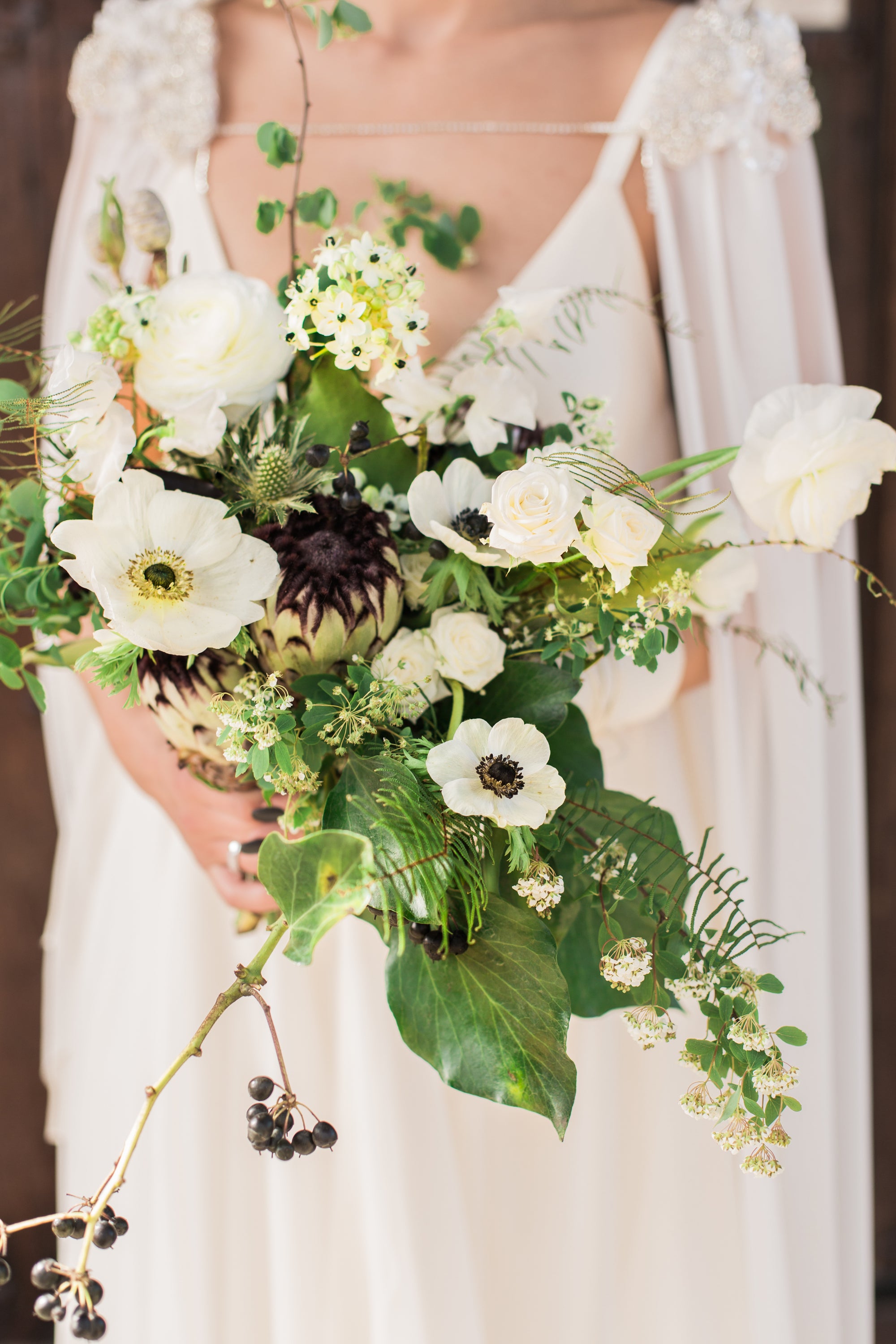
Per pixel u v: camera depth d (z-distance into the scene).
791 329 0.97
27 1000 1.39
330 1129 0.55
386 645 0.62
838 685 1.04
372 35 0.97
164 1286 0.96
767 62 0.97
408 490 0.68
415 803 0.54
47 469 0.69
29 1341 1.41
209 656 0.61
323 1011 0.95
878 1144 1.45
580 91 0.97
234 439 0.66
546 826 0.60
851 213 1.31
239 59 1.00
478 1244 0.92
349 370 0.66
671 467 0.66
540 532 0.54
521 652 0.66
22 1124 1.41
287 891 0.51
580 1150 0.93
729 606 0.78
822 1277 0.98
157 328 0.67
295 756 0.58
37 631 0.83
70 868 1.14
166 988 0.98
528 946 0.57
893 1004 1.43
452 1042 0.56
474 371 0.69
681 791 0.99
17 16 1.24
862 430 0.62
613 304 0.92
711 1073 0.55
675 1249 0.96
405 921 0.57
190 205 0.98
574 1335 0.94
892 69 1.27
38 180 1.26
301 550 0.58
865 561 1.36
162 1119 0.97
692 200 0.97
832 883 1.05
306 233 0.95
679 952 0.59
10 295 1.27
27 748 1.36
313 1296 0.92
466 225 0.91
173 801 0.90
